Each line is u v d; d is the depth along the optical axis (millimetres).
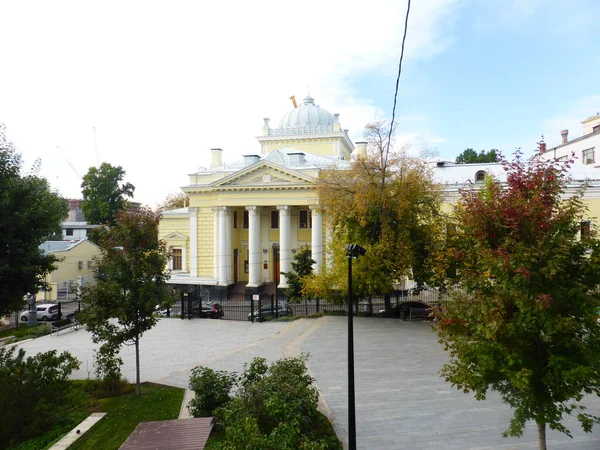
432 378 15578
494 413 12461
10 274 14062
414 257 24688
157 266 15219
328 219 28094
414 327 24281
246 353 20141
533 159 9250
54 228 15750
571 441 10633
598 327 7703
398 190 24078
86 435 11859
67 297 46031
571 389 7535
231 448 8055
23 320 35531
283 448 7953
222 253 42062
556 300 7746
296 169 40250
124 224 15109
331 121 52281
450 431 11359
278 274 44188
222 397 12164
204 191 43281
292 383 11484
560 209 8250
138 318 14992
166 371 17984
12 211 14289
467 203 9227
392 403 13305
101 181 64500
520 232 8125
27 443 11664
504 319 8086
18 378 12750
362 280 24781
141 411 13336
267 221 44688
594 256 7895
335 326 24984
